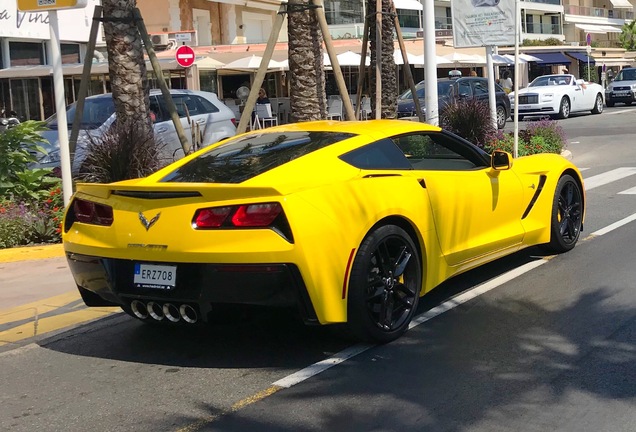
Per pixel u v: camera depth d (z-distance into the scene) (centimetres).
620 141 1931
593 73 5588
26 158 980
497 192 644
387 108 1543
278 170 501
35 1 875
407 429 395
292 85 1097
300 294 468
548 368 470
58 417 439
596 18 7294
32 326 621
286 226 458
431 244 562
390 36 1527
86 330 607
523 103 2856
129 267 498
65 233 545
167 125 1295
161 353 539
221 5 3309
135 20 984
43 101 2356
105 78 2272
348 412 420
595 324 549
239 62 2144
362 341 525
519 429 388
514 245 675
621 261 723
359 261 495
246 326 584
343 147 541
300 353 520
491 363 483
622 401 417
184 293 475
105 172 915
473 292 645
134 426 420
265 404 439
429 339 534
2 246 877
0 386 495
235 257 458
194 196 476
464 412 412
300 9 1063
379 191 520
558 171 735
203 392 463
